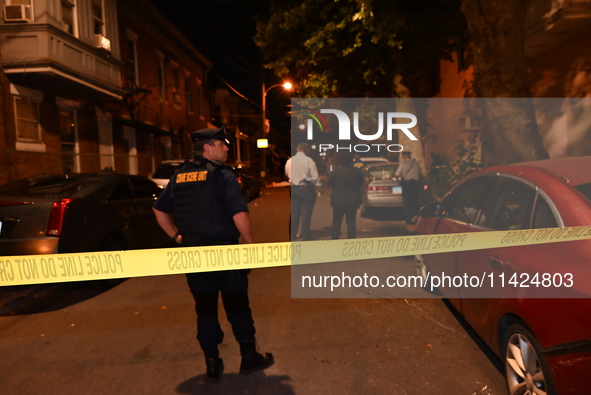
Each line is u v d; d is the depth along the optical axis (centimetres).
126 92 1521
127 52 1694
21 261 417
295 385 320
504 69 745
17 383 332
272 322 439
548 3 936
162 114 2058
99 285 559
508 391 285
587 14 884
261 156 3059
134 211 640
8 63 1077
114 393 316
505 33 736
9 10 1075
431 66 1753
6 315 483
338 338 398
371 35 1265
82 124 1399
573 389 219
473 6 756
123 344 398
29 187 564
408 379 325
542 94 1161
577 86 1023
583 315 216
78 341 407
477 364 346
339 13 1276
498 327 296
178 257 321
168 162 1205
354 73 1436
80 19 1248
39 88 1198
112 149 1578
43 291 547
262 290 544
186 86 2475
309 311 468
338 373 336
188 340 403
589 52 977
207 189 312
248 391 314
